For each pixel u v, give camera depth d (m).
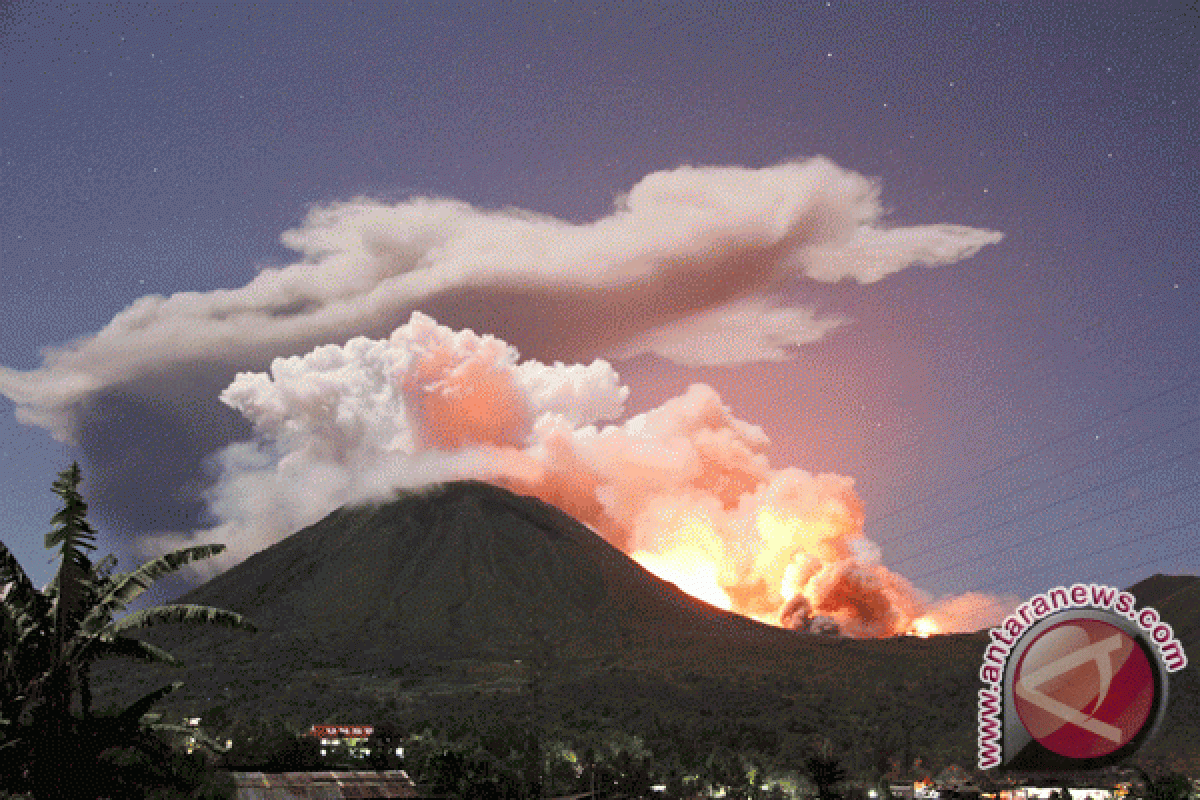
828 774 159.00
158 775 31.78
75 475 30.20
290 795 58.47
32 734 29.31
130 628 30.48
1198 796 121.00
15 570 29.75
